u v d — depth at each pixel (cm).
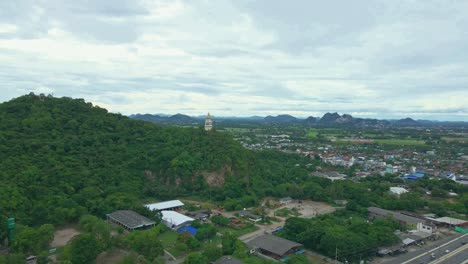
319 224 13675
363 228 13600
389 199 18562
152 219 14612
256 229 14712
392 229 14112
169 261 11250
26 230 11519
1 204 12838
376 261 11850
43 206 13612
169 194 18488
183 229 14138
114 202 15538
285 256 11906
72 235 13000
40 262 10131
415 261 11844
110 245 11244
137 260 10281
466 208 17762
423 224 14638
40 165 16238
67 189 15550
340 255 11744
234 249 11725
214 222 15125
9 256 10081
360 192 19425
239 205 17338
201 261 10444
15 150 16488
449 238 14238
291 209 17825
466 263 11688
